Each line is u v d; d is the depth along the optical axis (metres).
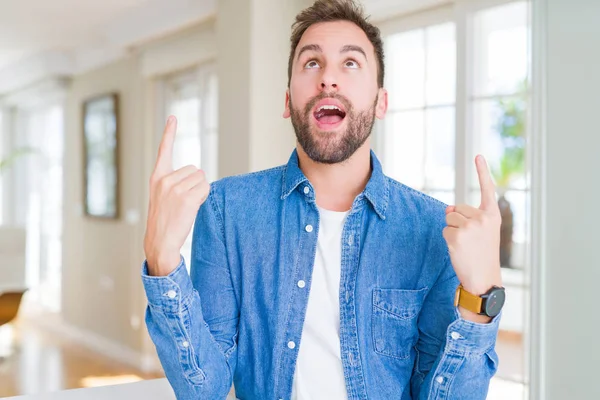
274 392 0.97
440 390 0.89
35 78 5.56
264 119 2.99
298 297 0.98
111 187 4.68
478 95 2.54
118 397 1.02
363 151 0.99
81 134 5.15
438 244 0.98
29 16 4.14
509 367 2.50
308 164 1.00
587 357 1.97
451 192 2.62
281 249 1.00
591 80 1.95
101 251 4.86
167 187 0.83
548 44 2.06
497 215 0.85
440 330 0.97
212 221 1.03
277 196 1.03
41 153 5.66
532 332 2.12
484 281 0.84
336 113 0.94
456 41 2.55
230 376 0.96
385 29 2.87
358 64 0.94
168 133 0.85
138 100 4.39
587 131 1.96
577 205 1.99
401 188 1.04
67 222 5.37
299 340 0.97
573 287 2.01
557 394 2.05
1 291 4.04
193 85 4.02
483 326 0.84
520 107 5.59
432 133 2.70
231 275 1.02
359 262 0.97
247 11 2.98
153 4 3.81
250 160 2.95
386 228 0.99
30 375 4.04
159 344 0.88
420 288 0.98
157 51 4.15
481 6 2.47
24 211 6.29
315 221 1.00
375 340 0.97
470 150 2.54
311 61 0.94
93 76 5.02
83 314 5.11
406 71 2.81
